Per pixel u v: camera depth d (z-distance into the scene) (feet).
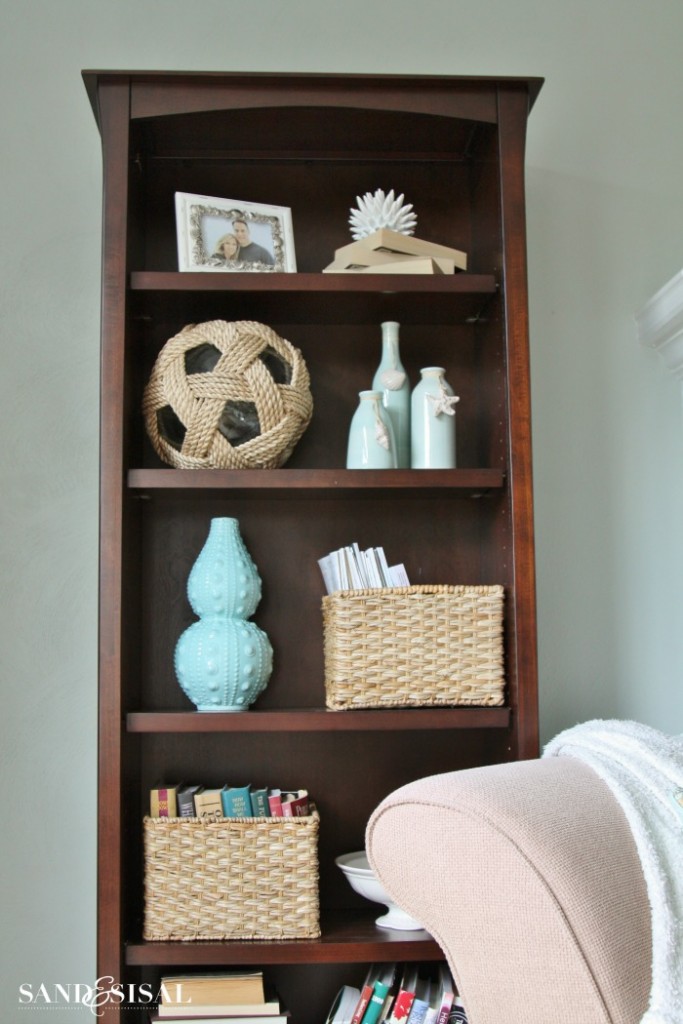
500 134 5.89
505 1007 3.39
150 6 7.01
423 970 6.07
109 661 5.43
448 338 6.77
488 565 6.37
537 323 6.98
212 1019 5.57
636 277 7.09
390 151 6.73
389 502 6.61
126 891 5.59
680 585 6.88
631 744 4.28
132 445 6.04
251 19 7.06
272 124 6.24
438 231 6.84
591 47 7.19
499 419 5.94
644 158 7.15
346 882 6.34
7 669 6.47
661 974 3.22
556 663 6.74
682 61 7.20
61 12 6.97
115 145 5.73
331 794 6.41
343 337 6.73
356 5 7.12
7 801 6.39
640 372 7.02
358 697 5.68
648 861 3.51
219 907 5.58
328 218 6.82
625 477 6.92
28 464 6.61
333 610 5.82
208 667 5.82
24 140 6.84
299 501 6.57
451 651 5.74
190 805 5.71
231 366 5.86
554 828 3.51
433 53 7.11
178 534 6.50
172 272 5.99
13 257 6.73
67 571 6.57
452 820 3.62
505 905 3.40
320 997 6.26
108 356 5.59
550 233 7.07
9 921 6.31
